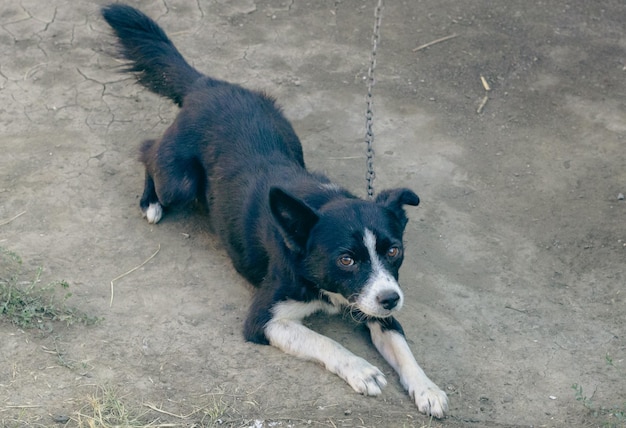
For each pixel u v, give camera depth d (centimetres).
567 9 346
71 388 230
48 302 248
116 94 310
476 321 255
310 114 308
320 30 337
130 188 282
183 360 240
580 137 304
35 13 335
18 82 312
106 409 226
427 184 289
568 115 311
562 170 294
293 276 241
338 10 345
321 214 235
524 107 313
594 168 294
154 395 231
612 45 334
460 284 264
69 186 280
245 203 254
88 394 229
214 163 263
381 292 230
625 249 272
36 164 286
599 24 341
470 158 297
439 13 345
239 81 317
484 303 259
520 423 234
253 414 229
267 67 323
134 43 282
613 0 347
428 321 254
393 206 239
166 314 250
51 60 320
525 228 278
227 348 244
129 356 240
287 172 255
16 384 229
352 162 294
